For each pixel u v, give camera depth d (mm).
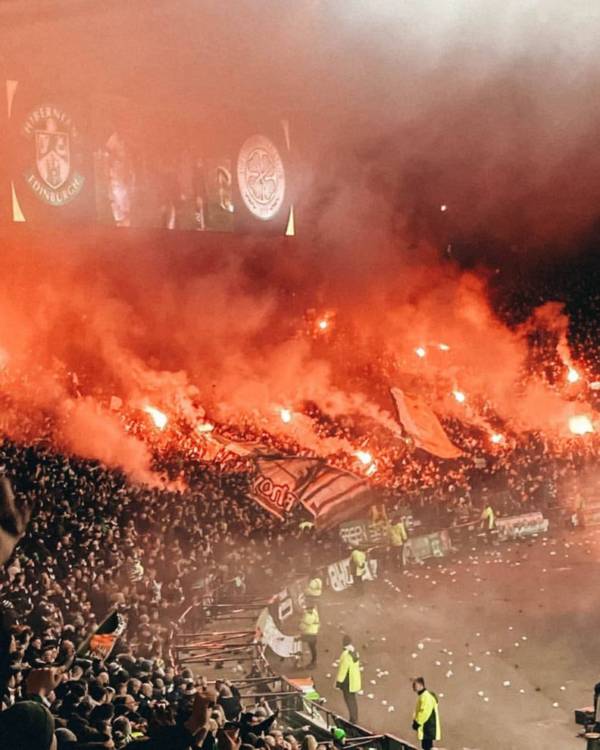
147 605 21594
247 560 27938
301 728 16438
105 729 8227
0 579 18047
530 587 30953
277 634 24453
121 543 23406
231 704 14445
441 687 22469
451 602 29594
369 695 22016
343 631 26906
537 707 21047
